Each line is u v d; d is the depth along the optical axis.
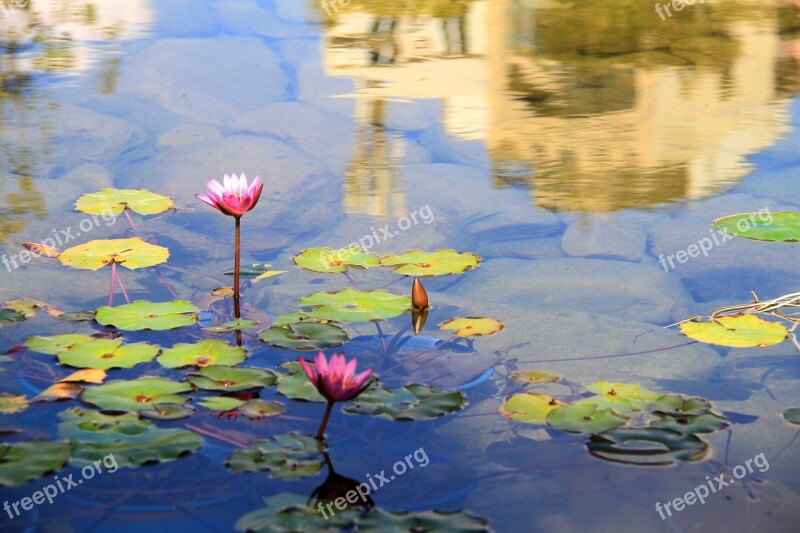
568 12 6.46
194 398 1.87
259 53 5.21
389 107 4.28
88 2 6.57
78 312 2.31
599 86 4.69
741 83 4.71
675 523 1.52
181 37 5.51
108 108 4.12
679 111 4.25
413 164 3.58
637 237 2.93
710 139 3.85
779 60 5.15
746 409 1.93
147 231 2.91
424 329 2.31
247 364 2.06
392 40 5.59
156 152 3.62
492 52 5.34
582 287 2.58
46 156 3.50
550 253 2.84
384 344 2.21
